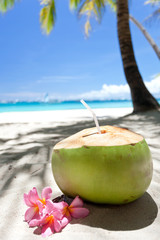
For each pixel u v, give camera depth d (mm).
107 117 6988
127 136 1068
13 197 1273
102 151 949
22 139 3230
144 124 4191
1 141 3135
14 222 1011
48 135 3502
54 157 1094
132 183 959
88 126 4527
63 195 1218
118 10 6777
